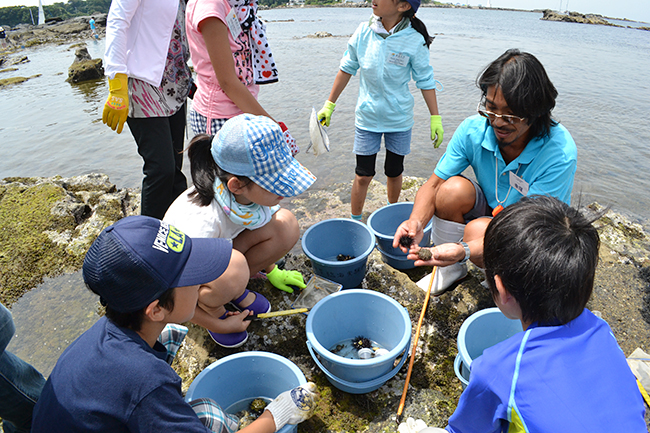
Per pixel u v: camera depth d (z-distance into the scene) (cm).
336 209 394
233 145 177
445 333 229
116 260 123
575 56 1544
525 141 215
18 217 365
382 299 213
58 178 450
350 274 245
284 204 407
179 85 286
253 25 253
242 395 199
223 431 154
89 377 121
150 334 140
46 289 301
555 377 103
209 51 228
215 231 201
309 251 262
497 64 186
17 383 158
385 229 303
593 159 553
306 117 706
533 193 212
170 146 280
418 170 492
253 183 185
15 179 442
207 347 221
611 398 100
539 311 111
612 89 958
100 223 364
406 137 322
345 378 190
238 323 207
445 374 210
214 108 255
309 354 222
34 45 2866
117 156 584
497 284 120
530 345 109
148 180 282
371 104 307
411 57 298
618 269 281
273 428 157
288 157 188
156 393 121
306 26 3038
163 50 259
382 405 196
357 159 330
